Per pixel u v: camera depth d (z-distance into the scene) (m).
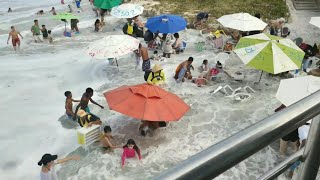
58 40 20.73
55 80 14.76
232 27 16.94
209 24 21.88
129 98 9.93
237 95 12.71
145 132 10.43
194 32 20.97
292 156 1.23
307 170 1.19
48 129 11.05
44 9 30.30
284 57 12.41
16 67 16.19
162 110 9.65
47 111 12.20
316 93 1.14
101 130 10.62
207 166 0.80
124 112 9.57
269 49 12.61
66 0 34.22
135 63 16.42
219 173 0.82
